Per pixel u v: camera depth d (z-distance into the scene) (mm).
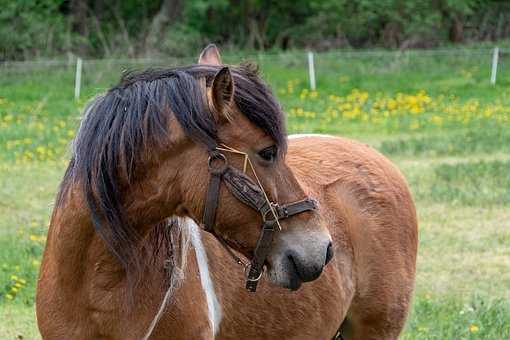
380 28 55031
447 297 13633
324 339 8016
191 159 6117
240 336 7328
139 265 6359
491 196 20125
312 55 44406
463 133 29359
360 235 8336
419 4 53688
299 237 6105
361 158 8703
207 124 6055
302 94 37562
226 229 6160
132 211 6332
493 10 56781
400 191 8820
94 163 6266
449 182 21719
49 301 6547
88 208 6301
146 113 6203
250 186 6055
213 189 6070
